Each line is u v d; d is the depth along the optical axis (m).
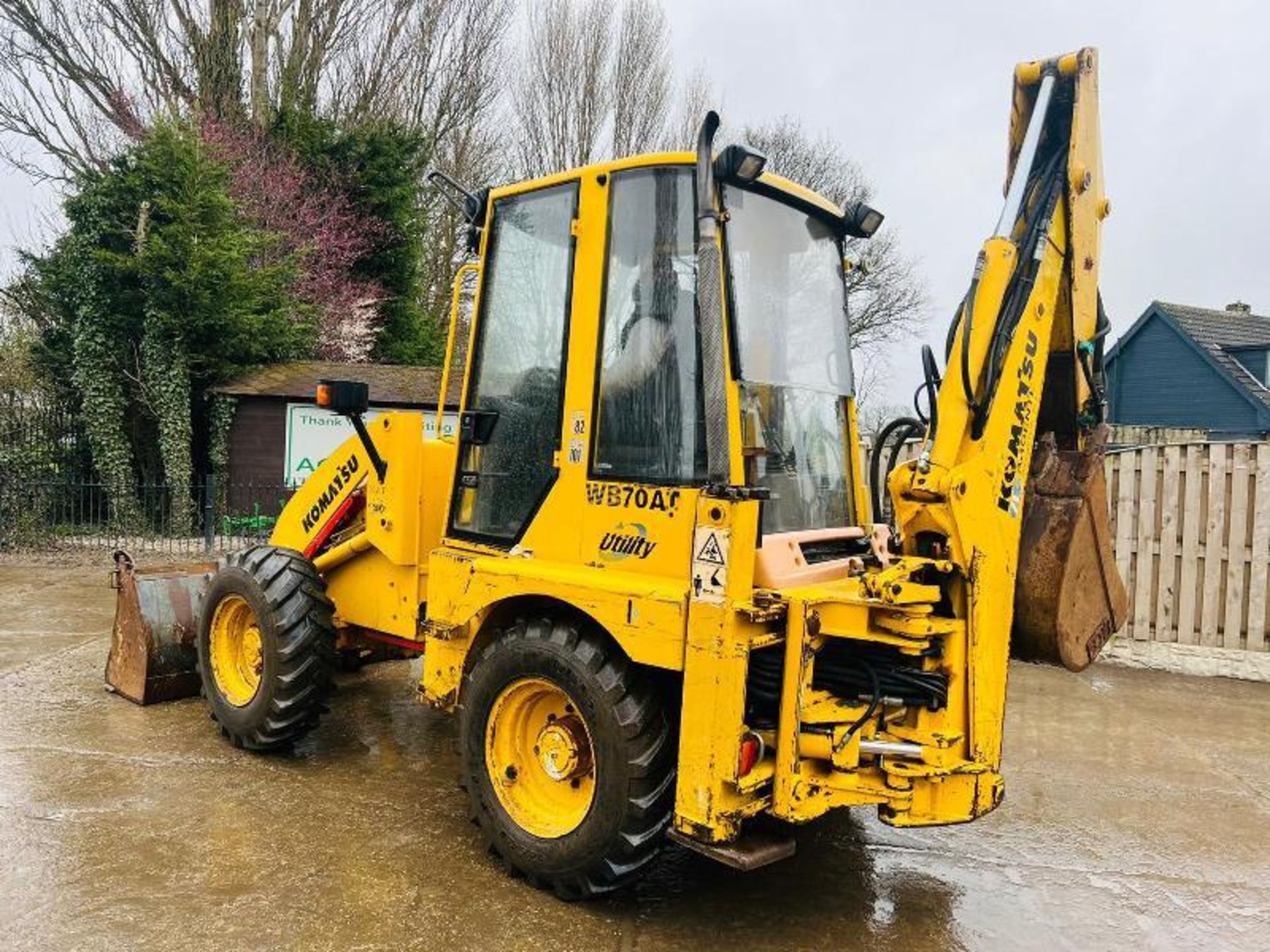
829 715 3.28
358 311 18.48
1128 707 6.62
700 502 3.12
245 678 5.00
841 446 4.12
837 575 3.61
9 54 17.72
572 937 3.29
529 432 3.87
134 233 12.95
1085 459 3.71
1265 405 24.64
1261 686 7.26
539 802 3.67
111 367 13.35
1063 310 3.77
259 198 17.08
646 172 3.52
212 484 12.17
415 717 5.71
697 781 3.10
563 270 3.79
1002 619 3.45
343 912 3.37
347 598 5.02
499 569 3.70
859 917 3.54
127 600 5.77
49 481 12.85
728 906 3.58
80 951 3.05
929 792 3.31
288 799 4.37
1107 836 4.40
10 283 14.42
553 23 25.53
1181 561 7.68
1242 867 4.11
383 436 4.55
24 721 5.33
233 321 13.61
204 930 3.21
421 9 22.98
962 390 3.37
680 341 3.40
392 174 19.56
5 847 3.77
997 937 3.45
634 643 3.25
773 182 3.66
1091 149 3.72
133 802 4.27
